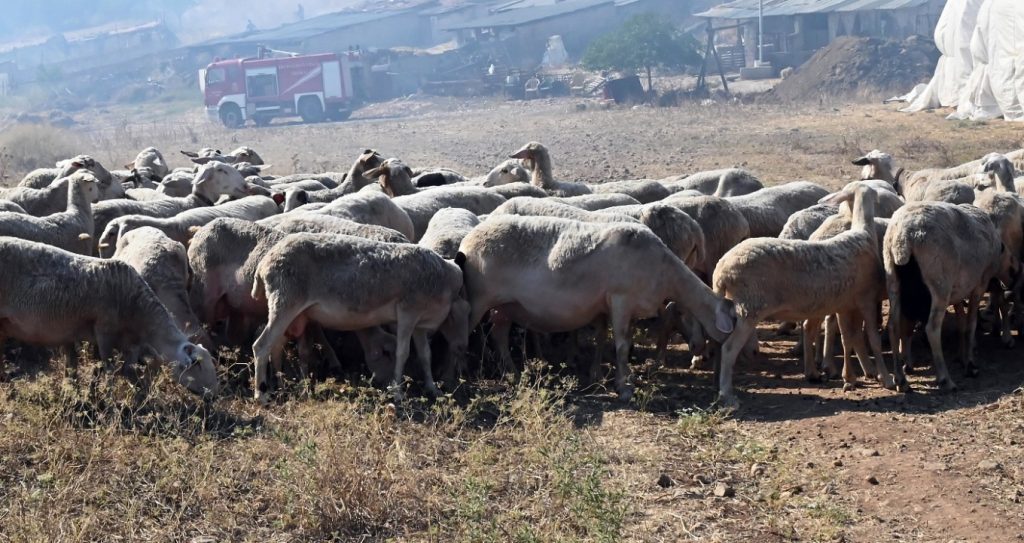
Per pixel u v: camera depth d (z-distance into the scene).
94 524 7.75
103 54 103.38
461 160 35.59
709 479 8.69
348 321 10.14
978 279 10.91
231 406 9.91
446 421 9.62
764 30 65.12
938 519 7.88
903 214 10.62
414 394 10.57
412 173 19.58
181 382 9.81
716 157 32.50
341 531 7.87
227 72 59.47
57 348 10.62
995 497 8.12
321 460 8.38
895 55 52.78
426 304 10.23
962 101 38.84
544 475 8.67
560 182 17.69
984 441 9.12
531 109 58.25
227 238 11.02
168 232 12.67
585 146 37.78
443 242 11.64
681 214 12.20
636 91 56.84
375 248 10.16
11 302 9.56
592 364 11.39
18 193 14.60
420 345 10.47
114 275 9.76
